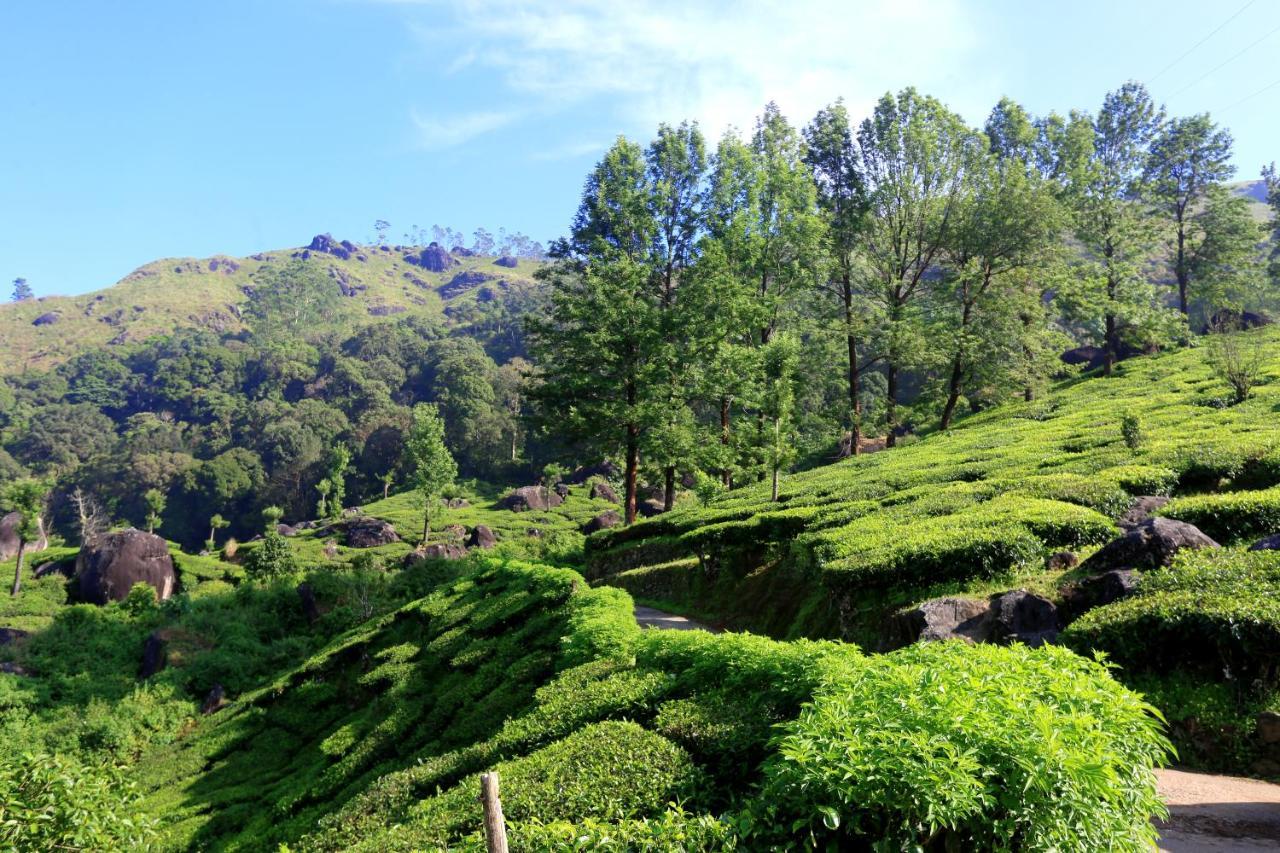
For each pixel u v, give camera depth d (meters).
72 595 41.75
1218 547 12.20
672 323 35.28
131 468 97.06
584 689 11.16
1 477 102.25
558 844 5.52
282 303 196.25
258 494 95.62
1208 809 7.44
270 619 34.72
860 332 38.03
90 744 23.44
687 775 6.86
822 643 8.61
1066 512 15.21
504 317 164.25
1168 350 51.66
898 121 37.91
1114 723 5.57
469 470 94.50
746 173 37.66
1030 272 39.34
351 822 10.57
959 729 5.17
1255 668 9.02
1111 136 50.59
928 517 18.31
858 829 4.97
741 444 34.44
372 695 22.17
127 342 172.25
